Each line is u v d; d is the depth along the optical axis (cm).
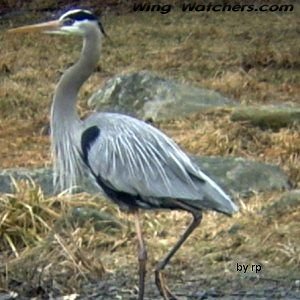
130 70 2284
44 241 1350
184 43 2488
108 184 1173
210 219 1418
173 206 1155
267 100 2042
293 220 1374
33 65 2359
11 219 1380
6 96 2088
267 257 1295
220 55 2373
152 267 1291
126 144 1162
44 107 2041
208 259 1302
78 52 2461
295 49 2395
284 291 1216
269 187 1519
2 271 1278
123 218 1422
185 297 1206
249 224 1377
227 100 1967
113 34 2583
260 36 2539
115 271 1283
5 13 2839
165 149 1156
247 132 1761
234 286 1233
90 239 1350
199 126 1823
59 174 1238
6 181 1524
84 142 1183
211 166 1558
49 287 1236
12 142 1831
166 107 1912
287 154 1675
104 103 1994
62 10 2833
